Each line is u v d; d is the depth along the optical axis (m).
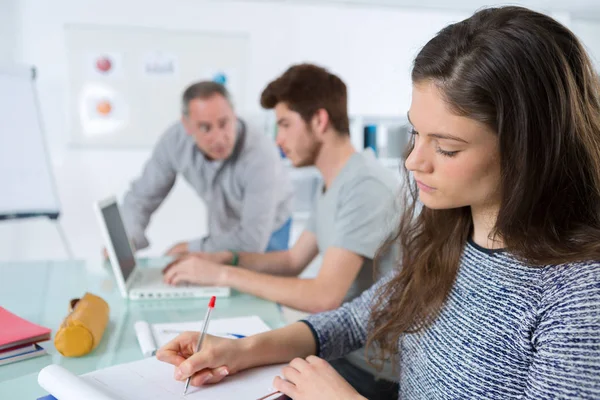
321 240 1.53
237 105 3.34
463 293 0.74
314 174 3.36
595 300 0.56
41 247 3.15
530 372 0.61
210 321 1.08
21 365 0.87
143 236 2.77
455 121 0.64
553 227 0.65
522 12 0.65
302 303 1.29
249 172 2.64
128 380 0.77
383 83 3.53
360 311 0.96
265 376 0.81
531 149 0.63
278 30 3.35
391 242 0.99
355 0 3.35
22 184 2.71
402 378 0.86
